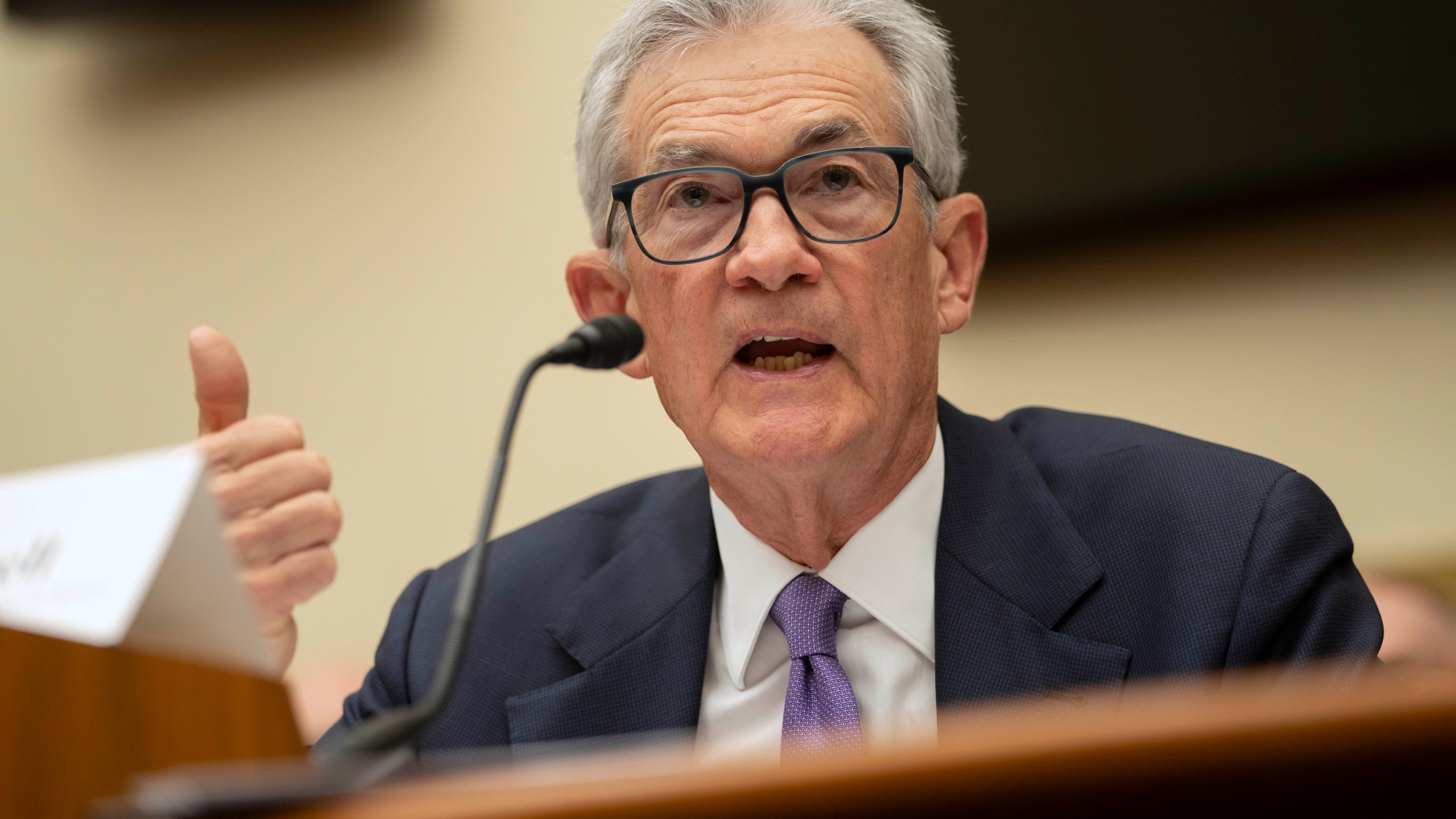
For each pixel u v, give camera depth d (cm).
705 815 62
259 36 411
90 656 91
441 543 372
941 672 179
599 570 210
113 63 427
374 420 384
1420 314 292
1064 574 183
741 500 192
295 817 67
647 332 198
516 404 133
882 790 61
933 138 202
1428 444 288
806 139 185
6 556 102
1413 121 288
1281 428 303
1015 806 61
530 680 199
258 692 98
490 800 64
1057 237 329
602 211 211
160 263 413
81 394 416
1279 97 301
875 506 194
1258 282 308
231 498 142
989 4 333
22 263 427
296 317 396
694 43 193
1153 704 65
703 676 195
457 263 383
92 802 88
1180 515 182
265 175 406
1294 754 59
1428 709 58
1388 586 278
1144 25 315
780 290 180
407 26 395
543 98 377
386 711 205
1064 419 220
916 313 189
